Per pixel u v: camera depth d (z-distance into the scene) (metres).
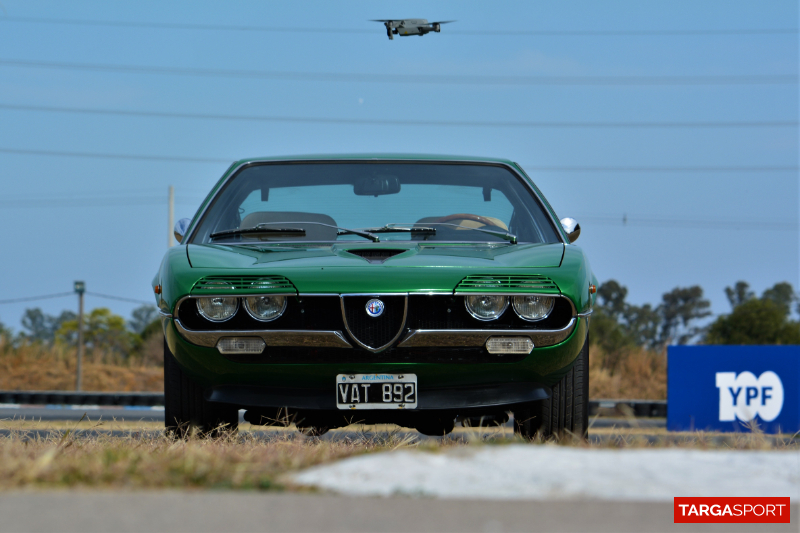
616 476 7.34
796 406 35.78
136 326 145.88
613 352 80.12
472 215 16.09
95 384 84.75
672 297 152.25
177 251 14.40
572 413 13.53
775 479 7.38
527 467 7.53
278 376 12.77
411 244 14.76
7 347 88.88
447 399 12.81
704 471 7.58
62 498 6.57
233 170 17.03
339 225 15.88
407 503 6.46
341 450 11.05
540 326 12.87
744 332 104.06
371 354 12.58
